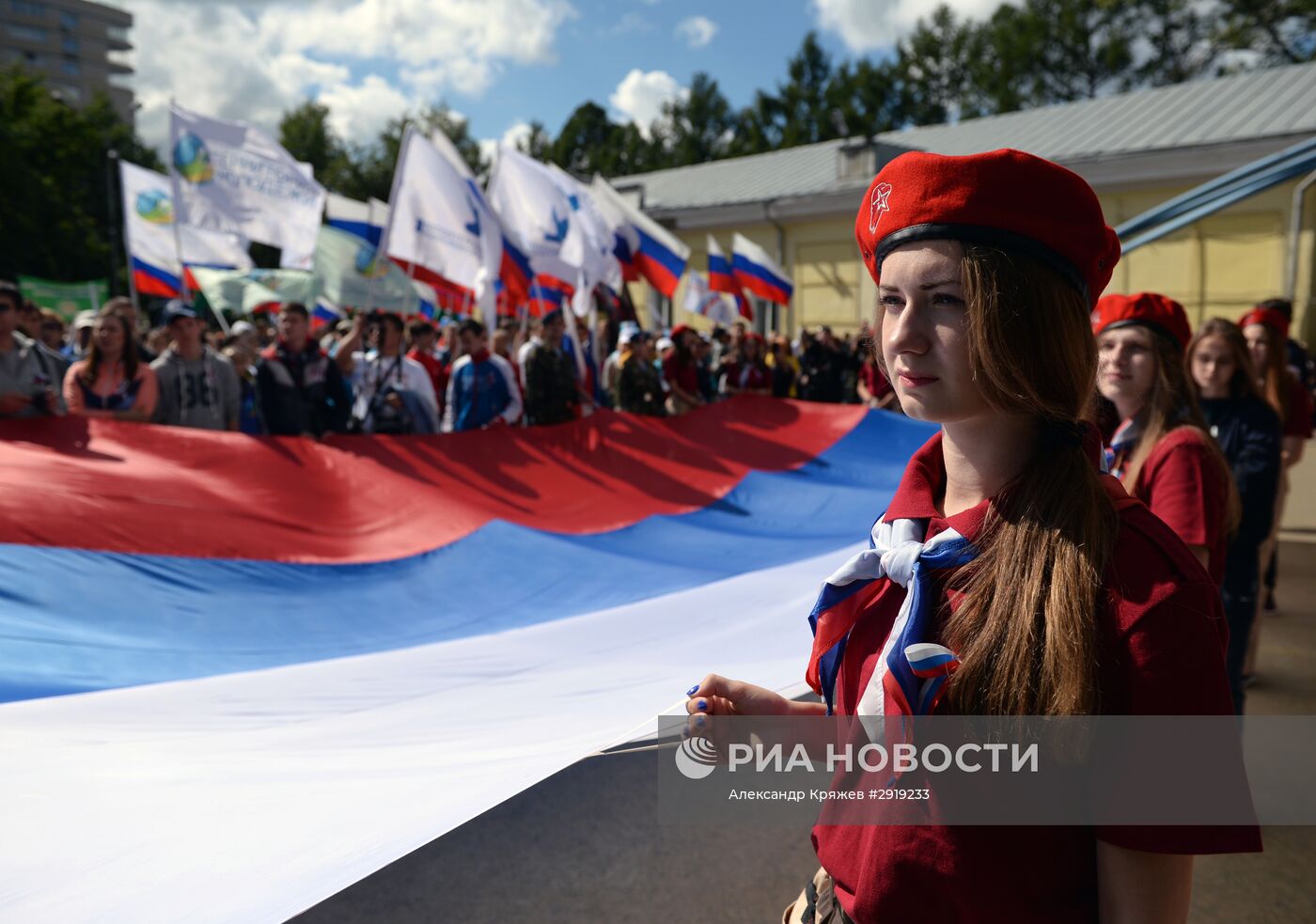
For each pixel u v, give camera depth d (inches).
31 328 300.5
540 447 203.8
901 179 35.9
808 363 612.7
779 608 108.3
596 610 127.9
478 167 2187.5
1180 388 100.1
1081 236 34.1
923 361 35.3
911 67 1946.4
